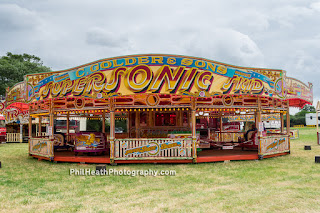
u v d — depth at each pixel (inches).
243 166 414.3
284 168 393.4
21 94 501.4
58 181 333.4
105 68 404.8
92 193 277.1
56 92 437.1
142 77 392.8
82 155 502.3
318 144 746.8
